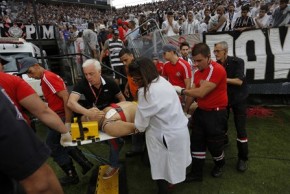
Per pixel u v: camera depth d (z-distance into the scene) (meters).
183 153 2.46
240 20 6.38
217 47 3.29
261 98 5.50
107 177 2.90
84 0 34.00
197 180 3.13
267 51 5.25
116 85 3.05
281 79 5.23
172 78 3.75
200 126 2.96
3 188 0.91
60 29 12.77
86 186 3.16
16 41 6.71
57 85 2.87
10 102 0.94
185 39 6.04
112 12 33.81
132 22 8.79
